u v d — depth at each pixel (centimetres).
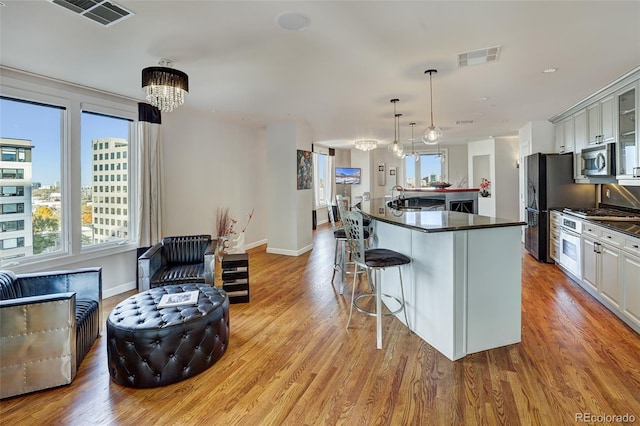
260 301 387
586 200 510
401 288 304
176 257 397
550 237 523
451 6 211
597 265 363
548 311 344
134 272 441
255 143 697
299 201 624
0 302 212
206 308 254
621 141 369
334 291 421
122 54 284
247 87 383
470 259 256
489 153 888
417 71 331
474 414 195
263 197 727
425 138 403
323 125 646
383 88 389
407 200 626
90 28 238
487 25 236
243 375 239
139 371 224
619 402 202
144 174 431
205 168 559
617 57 296
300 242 629
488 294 264
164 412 201
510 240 270
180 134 511
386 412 198
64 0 202
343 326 318
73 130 371
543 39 260
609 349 265
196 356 238
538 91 405
